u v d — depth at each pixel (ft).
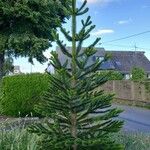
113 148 17.72
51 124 18.10
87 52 17.53
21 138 24.56
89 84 17.76
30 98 59.11
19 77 59.62
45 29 93.50
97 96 17.75
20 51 94.32
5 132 25.73
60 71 17.08
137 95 106.11
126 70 277.64
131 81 110.01
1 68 99.40
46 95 17.87
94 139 17.60
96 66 17.88
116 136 26.84
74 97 17.28
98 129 18.07
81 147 17.94
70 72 17.94
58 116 18.13
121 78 144.97
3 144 23.85
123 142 25.70
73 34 17.83
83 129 18.25
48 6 91.04
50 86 17.94
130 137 27.45
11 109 59.16
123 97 115.55
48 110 17.95
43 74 59.67
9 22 92.07
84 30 17.71
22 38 89.97
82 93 17.72
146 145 27.07
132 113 82.28
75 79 17.75
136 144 26.37
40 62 95.45
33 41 90.48
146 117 73.97
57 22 17.97
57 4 91.86
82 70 17.85
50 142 17.51
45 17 91.76
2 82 60.18
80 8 17.89
